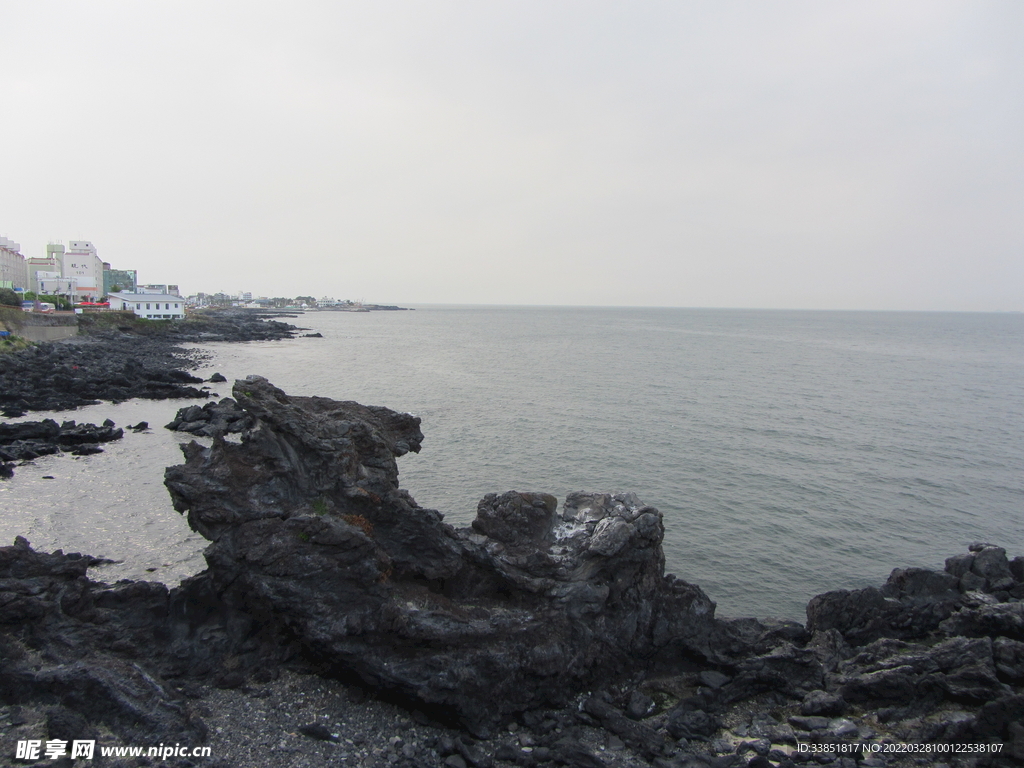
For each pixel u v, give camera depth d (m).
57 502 41.22
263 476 24.55
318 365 124.25
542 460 57.38
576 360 146.75
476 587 24.28
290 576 22.41
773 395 98.44
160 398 79.56
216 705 20.50
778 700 23.44
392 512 24.39
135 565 32.72
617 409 83.06
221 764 17.81
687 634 24.64
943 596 27.92
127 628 22.59
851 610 26.83
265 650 23.03
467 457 57.59
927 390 108.06
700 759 20.02
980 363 158.12
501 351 168.38
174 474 24.27
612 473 54.31
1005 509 48.75
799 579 37.00
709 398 94.00
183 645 22.70
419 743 20.16
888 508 48.25
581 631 23.14
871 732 21.31
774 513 46.44
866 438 70.31
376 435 27.48
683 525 43.66
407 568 24.02
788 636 26.27
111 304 183.88
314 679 22.41
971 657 22.75
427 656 21.17
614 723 21.47
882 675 22.67
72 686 18.69
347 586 22.33
